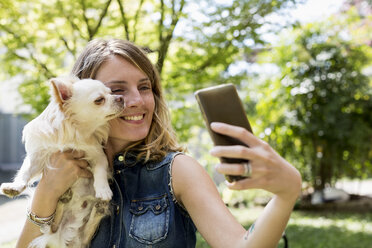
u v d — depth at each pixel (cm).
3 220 758
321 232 662
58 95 186
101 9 513
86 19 512
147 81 184
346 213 845
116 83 180
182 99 591
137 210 162
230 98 102
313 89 840
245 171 91
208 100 100
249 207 949
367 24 912
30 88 542
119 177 178
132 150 178
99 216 177
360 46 869
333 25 879
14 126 1567
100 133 193
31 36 516
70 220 187
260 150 91
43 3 501
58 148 184
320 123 835
